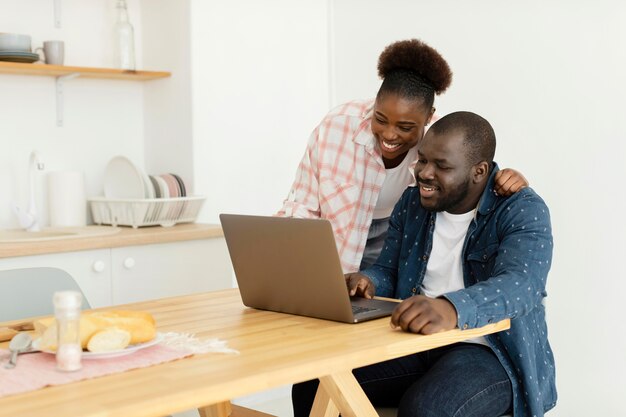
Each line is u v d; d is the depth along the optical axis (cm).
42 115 342
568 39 305
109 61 359
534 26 316
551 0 309
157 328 164
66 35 346
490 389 175
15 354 137
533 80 317
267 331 159
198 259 325
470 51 338
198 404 117
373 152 245
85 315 141
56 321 130
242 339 152
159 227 329
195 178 350
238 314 180
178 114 355
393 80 217
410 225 209
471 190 191
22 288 210
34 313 210
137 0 372
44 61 333
